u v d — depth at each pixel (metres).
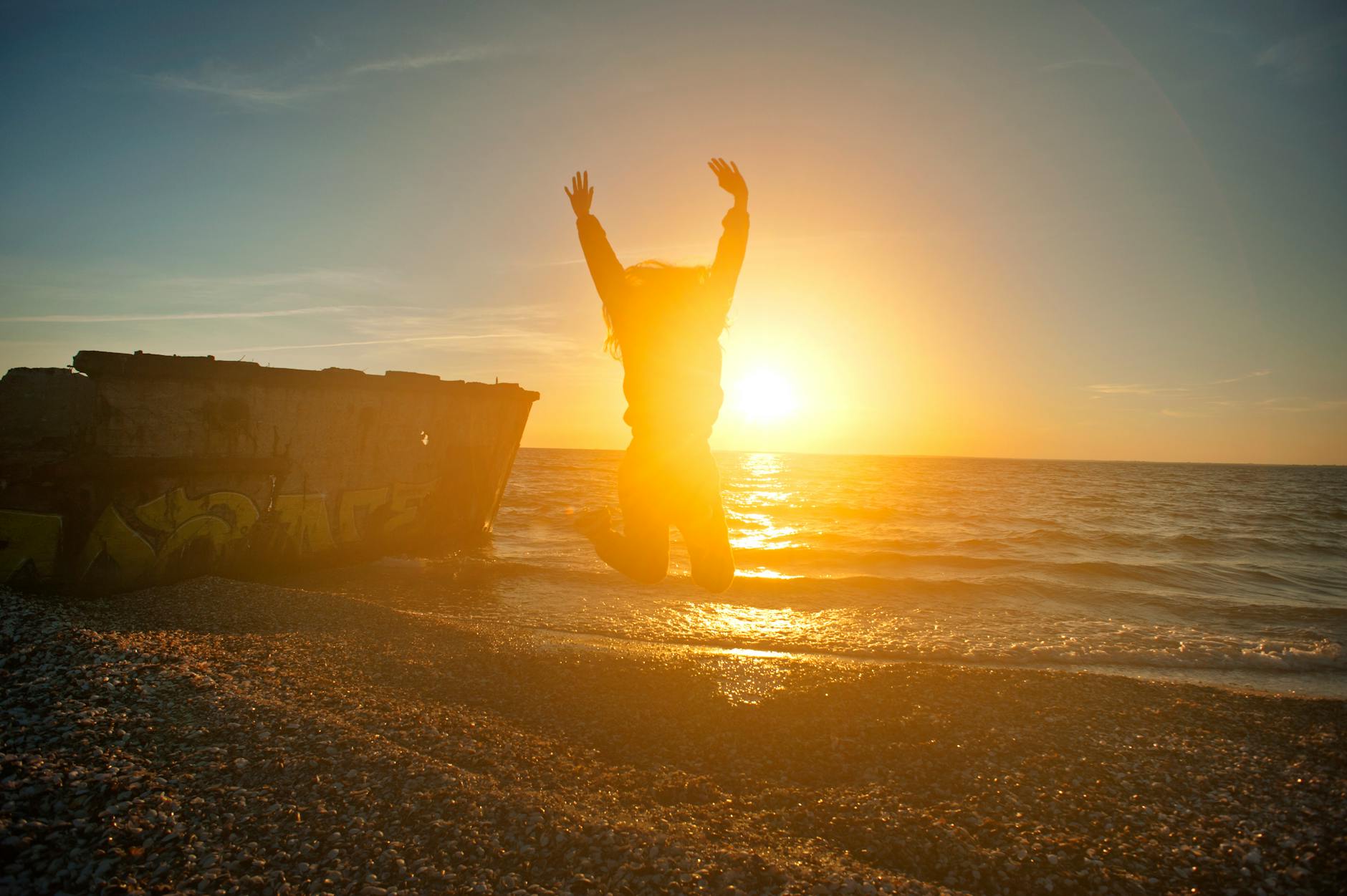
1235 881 3.83
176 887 3.31
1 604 7.75
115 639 6.74
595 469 75.31
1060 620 10.75
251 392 10.79
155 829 3.72
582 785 4.81
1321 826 4.39
